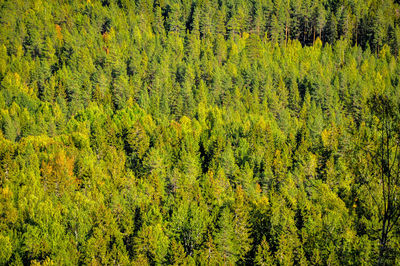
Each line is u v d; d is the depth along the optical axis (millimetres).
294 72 138125
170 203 61844
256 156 80062
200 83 127562
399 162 15000
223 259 47188
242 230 50188
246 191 69625
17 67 134875
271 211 53000
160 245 49719
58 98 116062
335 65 153125
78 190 68500
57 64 147125
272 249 48156
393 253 15172
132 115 103250
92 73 138250
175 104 117750
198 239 50688
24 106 113000
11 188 63969
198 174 75188
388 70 145250
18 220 55000
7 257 46906
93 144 86188
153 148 77000
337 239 37406
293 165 77562
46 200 59188
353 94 117688
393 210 15055
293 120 112562
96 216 54094
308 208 51969
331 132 83062
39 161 75312
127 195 62406
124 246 49750
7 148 77125
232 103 120562
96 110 106625
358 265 22375
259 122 97250
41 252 47781
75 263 47156
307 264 40875
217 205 58469
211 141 86875
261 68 138500
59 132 101875
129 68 144250
